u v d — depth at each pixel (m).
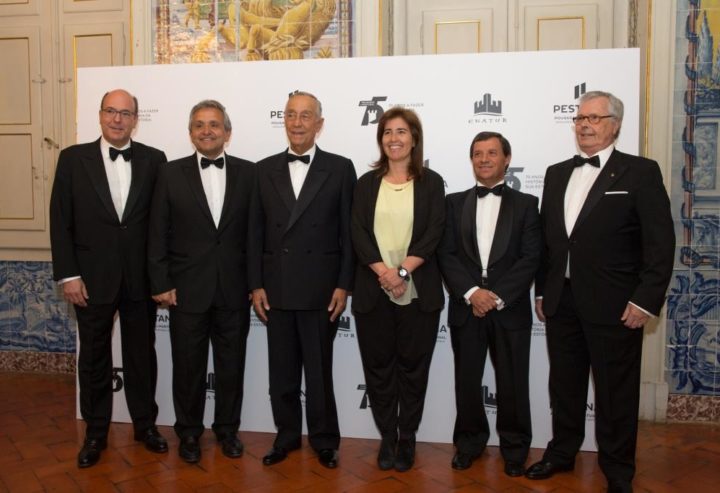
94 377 2.83
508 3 3.85
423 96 3.13
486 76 3.08
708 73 3.40
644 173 2.36
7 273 4.42
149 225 2.81
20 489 2.56
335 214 2.77
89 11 4.25
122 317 2.92
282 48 3.87
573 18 3.79
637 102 2.95
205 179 2.84
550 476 2.67
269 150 3.27
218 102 3.09
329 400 2.80
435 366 3.14
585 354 2.62
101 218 2.76
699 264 3.46
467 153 3.11
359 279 2.72
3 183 4.42
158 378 3.34
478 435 2.82
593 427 3.02
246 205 2.84
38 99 4.36
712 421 3.48
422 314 2.66
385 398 2.76
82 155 2.81
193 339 2.79
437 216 2.64
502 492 2.53
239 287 2.82
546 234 2.59
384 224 2.68
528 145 3.06
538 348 3.07
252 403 3.27
